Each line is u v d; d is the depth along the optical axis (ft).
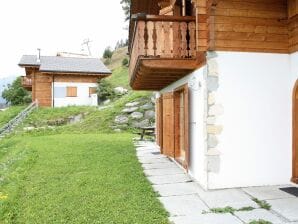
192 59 24.17
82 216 16.89
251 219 16.34
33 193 21.50
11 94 121.39
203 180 22.59
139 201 19.31
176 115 31.07
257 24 22.54
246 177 22.40
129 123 71.20
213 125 21.99
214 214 17.24
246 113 22.36
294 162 22.75
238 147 22.27
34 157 35.19
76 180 24.56
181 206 18.66
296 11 21.76
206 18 22.52
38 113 86.79
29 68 103.40
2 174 30.76
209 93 21.93
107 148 41.60
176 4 33.09
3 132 69.36
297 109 22.63
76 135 60.90
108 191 21.49
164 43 24.53
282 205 18.28
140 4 39.65
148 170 28.99
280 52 22.86
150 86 39.19
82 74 101.14
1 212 17.60
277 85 22.81
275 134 22.77
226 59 22.12
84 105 97.66
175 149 31.01
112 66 167.12
